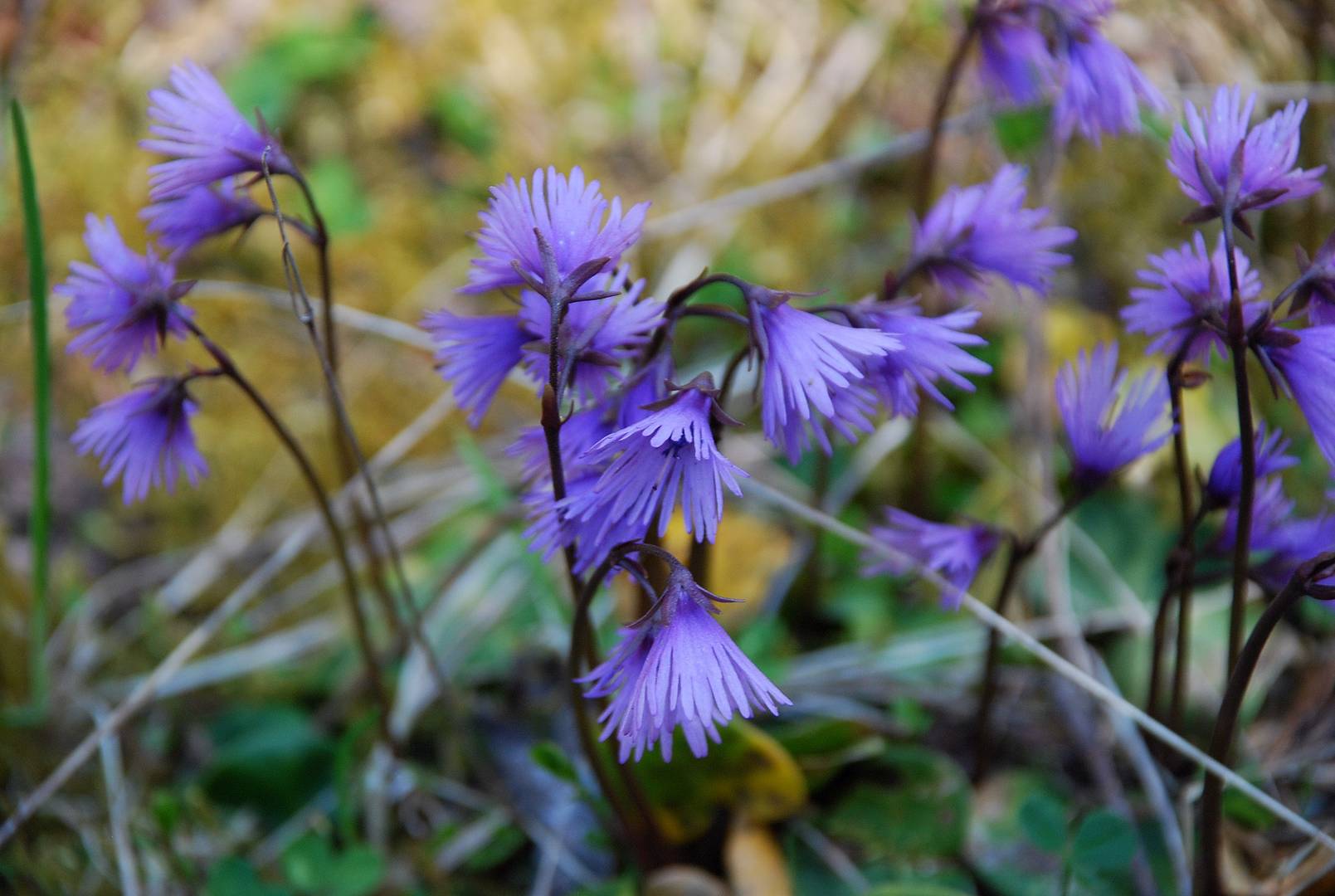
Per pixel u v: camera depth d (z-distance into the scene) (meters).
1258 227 0.32
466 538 0.32
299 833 0.29
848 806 0.28
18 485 0.32
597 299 0.22
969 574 0.26
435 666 0.28
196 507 0.32
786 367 0.22
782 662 0.29
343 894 0.27
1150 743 0.28
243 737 0.29
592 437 0.23
